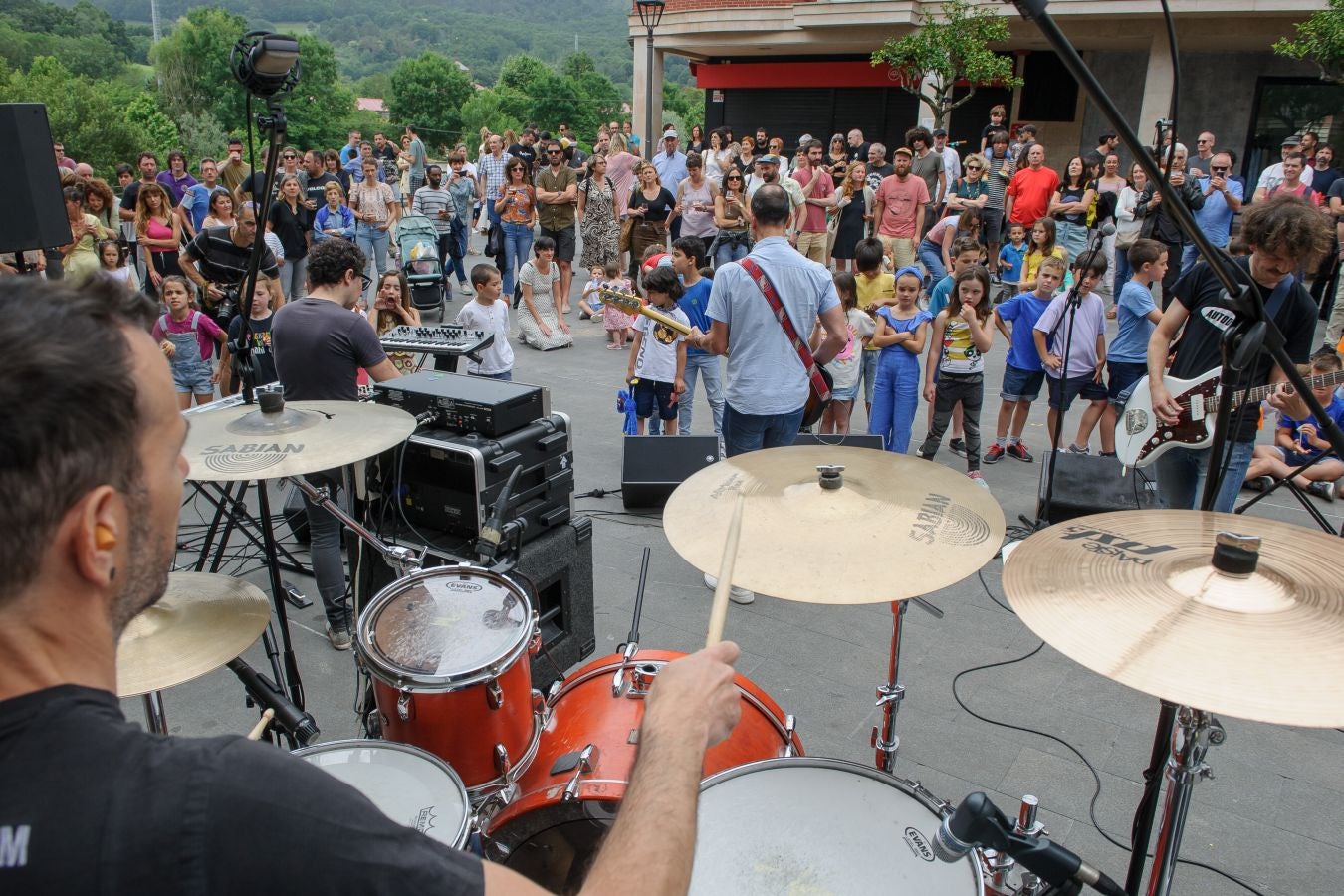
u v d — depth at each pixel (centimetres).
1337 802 320
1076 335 611
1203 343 404
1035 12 164
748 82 2147
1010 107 1839
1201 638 163
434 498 359
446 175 1480
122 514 79
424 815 200
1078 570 186
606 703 255
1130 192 1056
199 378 665
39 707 74
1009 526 544
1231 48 1566
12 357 73
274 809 74
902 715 367
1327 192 1058
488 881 79
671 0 1925
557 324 1024
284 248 951
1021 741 351
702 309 615
